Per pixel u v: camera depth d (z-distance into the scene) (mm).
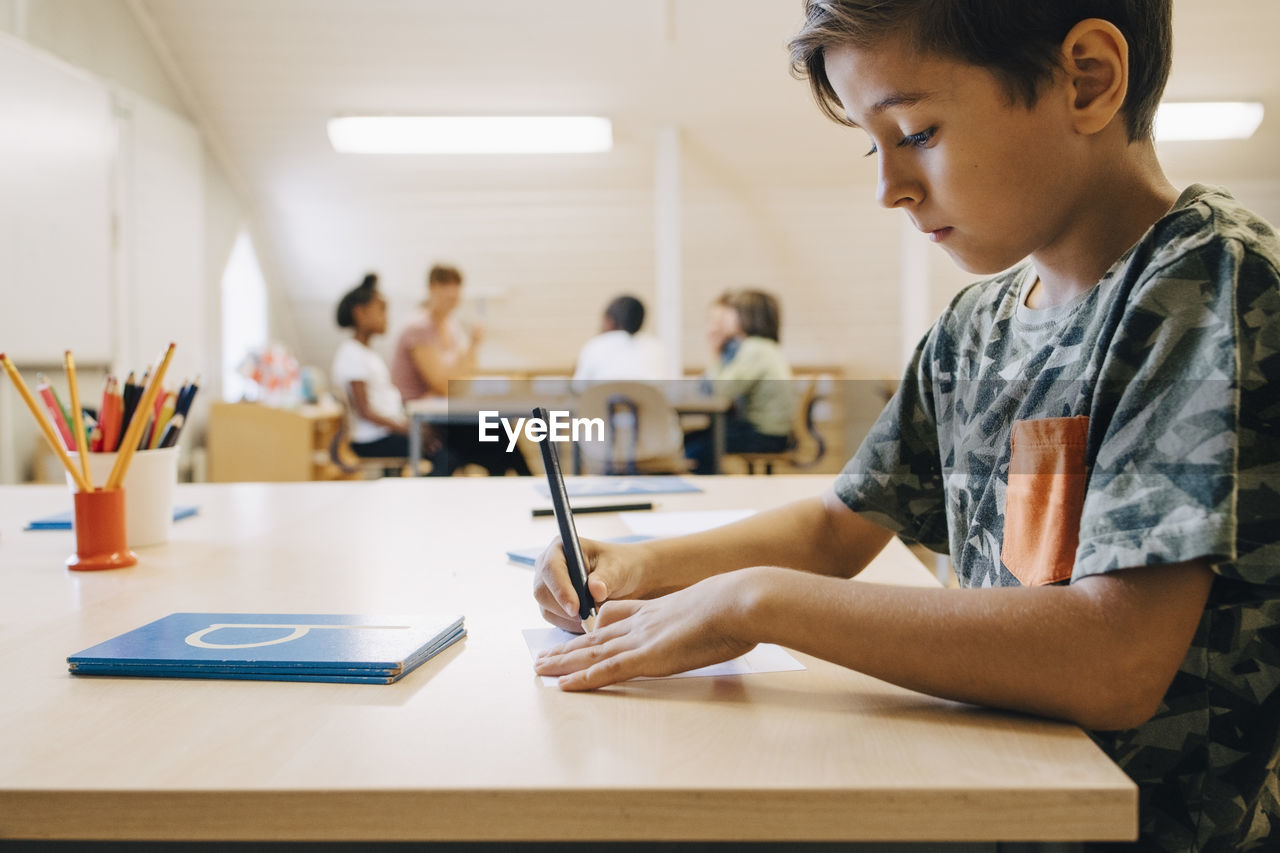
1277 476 539
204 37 4793
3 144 3562
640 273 6309
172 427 1123
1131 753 625
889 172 638
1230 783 616
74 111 4016
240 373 4930
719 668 624
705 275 6324
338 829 440
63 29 4016
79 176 4055
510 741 497
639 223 6016
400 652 624
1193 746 618
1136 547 505
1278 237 590
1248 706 611
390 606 800
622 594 773
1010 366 747
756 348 4289
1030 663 504
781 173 5715
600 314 6496
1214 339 534
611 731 510
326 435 5379
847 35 595
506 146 5258
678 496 1470
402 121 5098
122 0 4484
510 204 5895
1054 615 510
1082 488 618
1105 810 426
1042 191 614
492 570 944
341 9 4613
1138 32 604
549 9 4609
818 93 699
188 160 5113
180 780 452
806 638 548
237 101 5148
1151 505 513
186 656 618
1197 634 611
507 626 737
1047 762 459
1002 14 565
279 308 6375
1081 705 499
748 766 458
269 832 442
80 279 4070
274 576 923
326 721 531
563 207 5914
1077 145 612
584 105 5211
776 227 6062
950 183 612
